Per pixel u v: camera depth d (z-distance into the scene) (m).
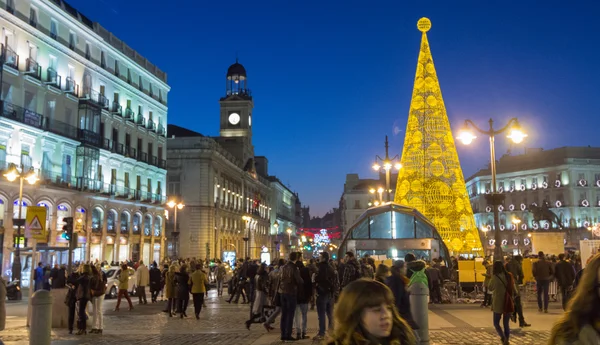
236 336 15.09
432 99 35.94
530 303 22.98
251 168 95.50
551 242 29.30
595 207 93.50
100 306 15.98
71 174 45.25
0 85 37.16
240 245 88.00
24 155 40.00
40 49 41.94
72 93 45.41
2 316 13.23
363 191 124.75
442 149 35.25
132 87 55.56
